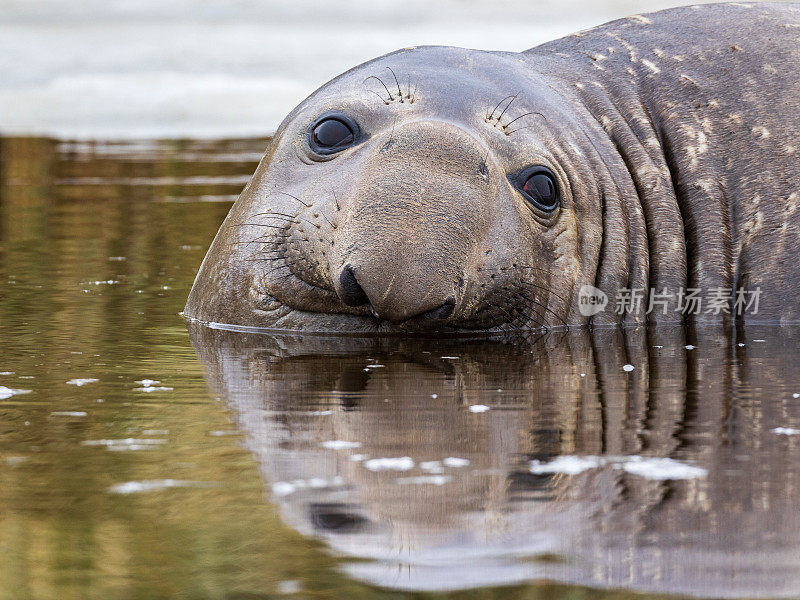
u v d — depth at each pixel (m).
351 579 9.23
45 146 61.19
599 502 11.05
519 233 20.98
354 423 14.28
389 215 19.06
